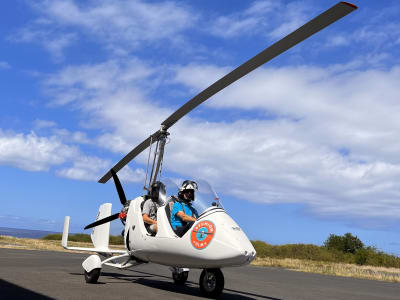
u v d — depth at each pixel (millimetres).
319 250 27906
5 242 19781
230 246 5059
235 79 5355
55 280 6184
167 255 5859
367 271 18984
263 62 4977
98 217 8414
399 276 16875
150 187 6844
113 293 5258
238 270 13758
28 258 10961
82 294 4922
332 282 11500
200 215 5598
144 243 6238
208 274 5656
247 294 6633
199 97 5801
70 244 22781
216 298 5539
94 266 6133
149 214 6492
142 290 5832
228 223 5383
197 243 5355
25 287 5133
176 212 5910
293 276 12766
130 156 7668
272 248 28609
